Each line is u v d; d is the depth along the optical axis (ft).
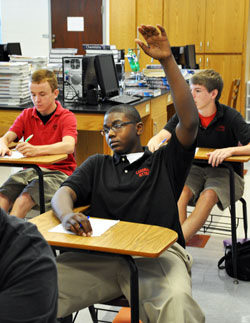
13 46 18.98
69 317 6.15
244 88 27.89
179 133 6.33
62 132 10.28
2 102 13.34
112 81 14.69
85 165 6.87
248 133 9.95
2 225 3.08
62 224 5.80
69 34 31.24
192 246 11.38
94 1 30.42
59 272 5.98
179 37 28.55
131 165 6.63
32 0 31.35
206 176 10.27
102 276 5.98
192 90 10.26
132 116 6.70
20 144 9.39
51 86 10.23
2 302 2.96
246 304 8.78
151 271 5.76
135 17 29.07
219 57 28.07
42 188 9.39
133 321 5.38
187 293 5.51
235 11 27.43
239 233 12.16
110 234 5.56
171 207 6.37
